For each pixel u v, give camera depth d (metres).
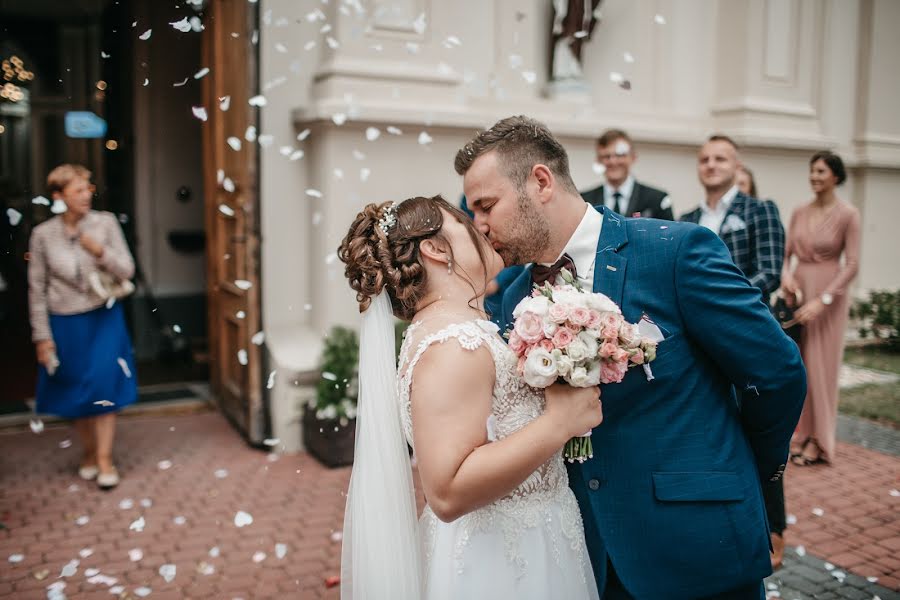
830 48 8.95
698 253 1.80
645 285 1.84
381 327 1.88
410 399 1.68
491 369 1.64
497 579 1.73
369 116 5.54
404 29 5.84
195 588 3.59
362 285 1.80
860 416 6.54
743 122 7.99
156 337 8.52
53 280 4.80
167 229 8.53
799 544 4.08
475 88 6.64
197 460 5.43
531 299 1.68
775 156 8.30
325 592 3.55
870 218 9.52
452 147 6.04
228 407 6.32
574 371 1.56
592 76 7.50
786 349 1.77
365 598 1.82
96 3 9.17
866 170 9.41
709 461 1.82
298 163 5.99
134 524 3.66
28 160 10.47
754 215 4.17
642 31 7.71
